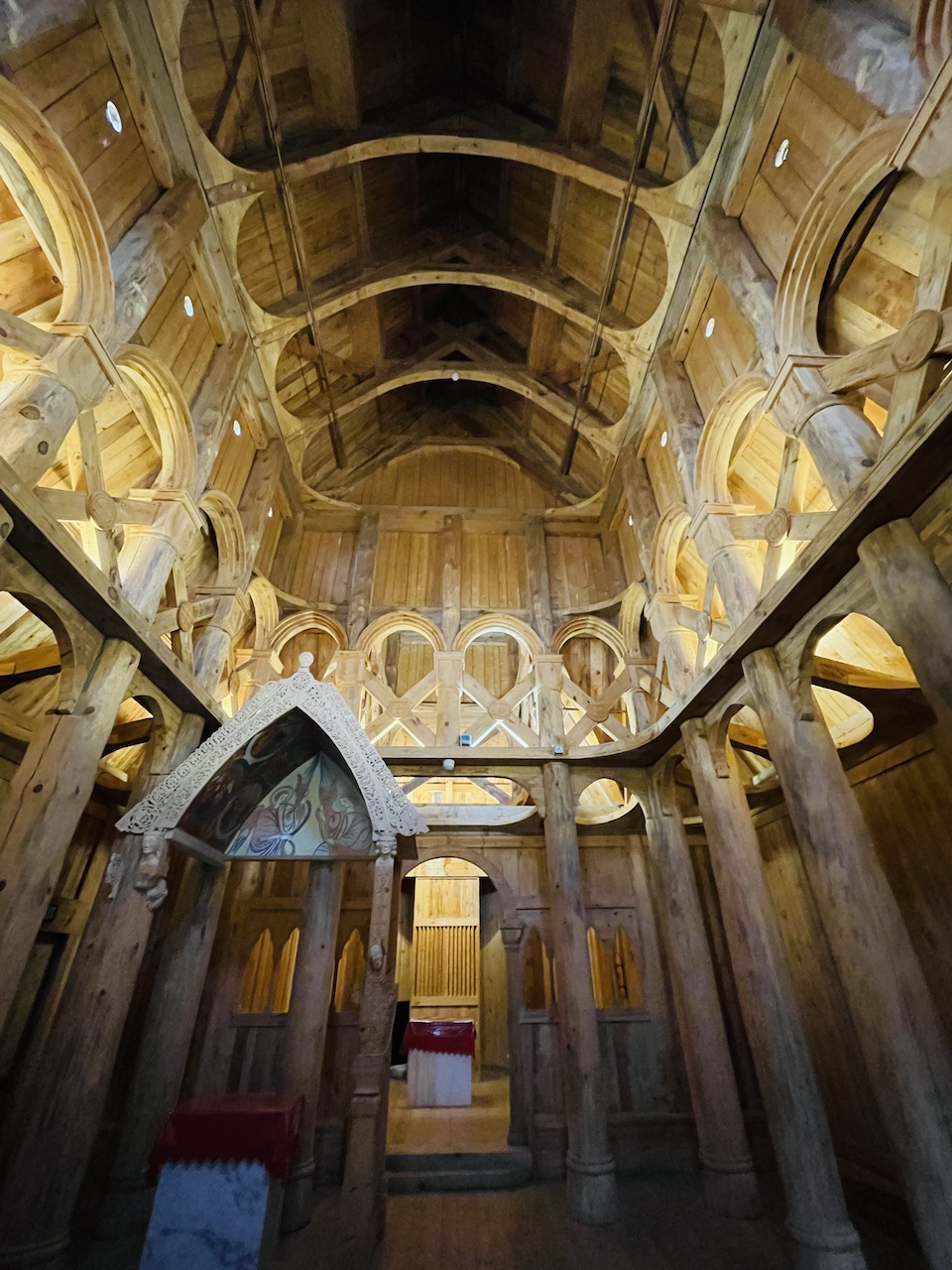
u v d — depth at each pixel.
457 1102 8.27
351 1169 3.81
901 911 5.70
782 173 5.34
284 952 7.50
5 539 3.64
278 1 5.96
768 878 7.55
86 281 4.50
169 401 5.93
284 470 9.35
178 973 5.55
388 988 4.36
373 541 10.22
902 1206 5.08
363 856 4.86
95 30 4.68
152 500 5.86
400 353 11.16
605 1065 7.07
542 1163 6.34
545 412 10.94
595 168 6.99
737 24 5.33
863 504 3.59
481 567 10.23
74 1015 4.42
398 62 7.36
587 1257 4.48
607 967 7.70
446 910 11.51
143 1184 5.04
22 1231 3.83
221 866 6.02
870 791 6.17
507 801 8.88
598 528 10.66
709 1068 5.87
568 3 6.31
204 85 6.09
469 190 9.57
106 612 4.52
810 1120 4.43
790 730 4.55
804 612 4.54
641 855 8.20
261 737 4.69
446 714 8.58
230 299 6.95
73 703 4.39
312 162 6.85
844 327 5.07
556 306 8.67
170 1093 5.29
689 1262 4.39
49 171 4.21
